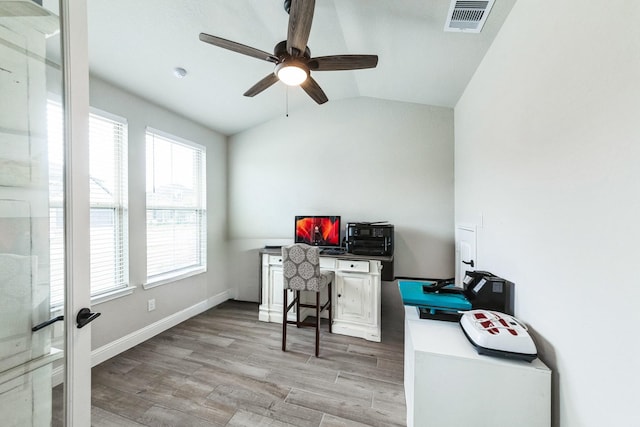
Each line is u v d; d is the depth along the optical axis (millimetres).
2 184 893
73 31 899
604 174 822
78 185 922
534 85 1219
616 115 776
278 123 3506
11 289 905
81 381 943
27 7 888
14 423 911
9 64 894
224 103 2914
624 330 746
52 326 921
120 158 2352
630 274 730
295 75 1667
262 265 2980
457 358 1115
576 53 945
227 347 2371
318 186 3361
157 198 2717
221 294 3584
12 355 912
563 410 999
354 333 2605
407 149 3057
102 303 2158
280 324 2891
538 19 1191
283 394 1756
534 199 1214
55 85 894
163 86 2428
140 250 2494
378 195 3143
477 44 1771
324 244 3119
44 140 902
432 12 1557
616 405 771
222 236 3623
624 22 749
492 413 1086
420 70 2264
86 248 958
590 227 876
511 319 1260
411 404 1336
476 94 2076
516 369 1058
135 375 1947
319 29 1963
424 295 1623
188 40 1946
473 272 1637
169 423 1509
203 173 3328
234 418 1549
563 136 1015
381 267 2682
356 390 1804
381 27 1808
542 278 1146
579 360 919
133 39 1866
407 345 1613
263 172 3578
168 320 2771
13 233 910
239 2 1680
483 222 1896
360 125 3209
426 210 2990
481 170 1941
